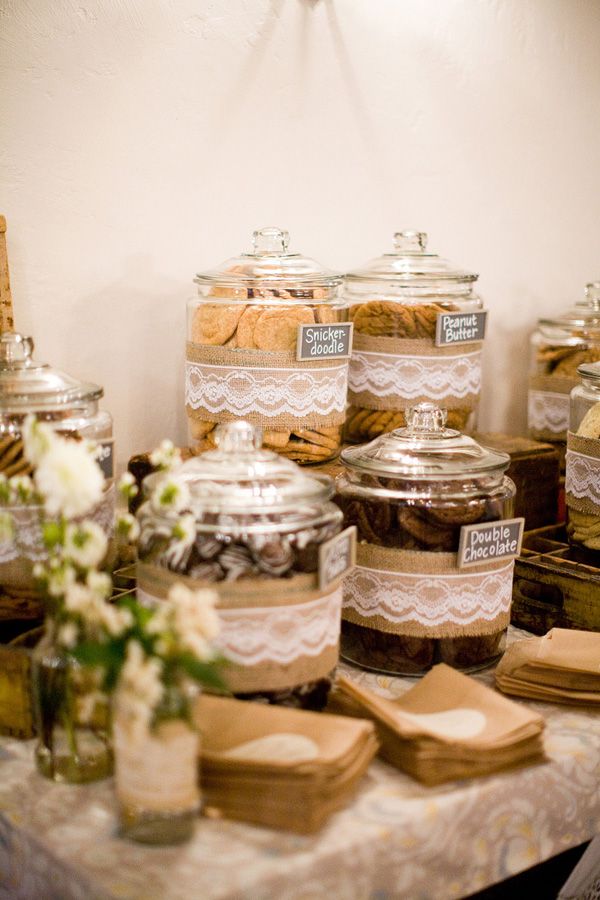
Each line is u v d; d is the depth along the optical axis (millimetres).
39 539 1140
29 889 970
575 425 1622
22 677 1136
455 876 1029
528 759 1101
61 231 1536
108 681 886
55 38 1476
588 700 1249
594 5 2143
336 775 970
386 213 1910
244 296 1447
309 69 1748
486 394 2143
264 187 1739
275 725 1024
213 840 938
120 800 951
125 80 1553
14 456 1145
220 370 1436
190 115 1630
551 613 1498
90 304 1585
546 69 2088
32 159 1488
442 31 1906
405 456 1299
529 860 1098
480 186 2039
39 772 1075
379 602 1303
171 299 1673
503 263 2113
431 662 1315
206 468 1128
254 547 1069
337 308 1507
